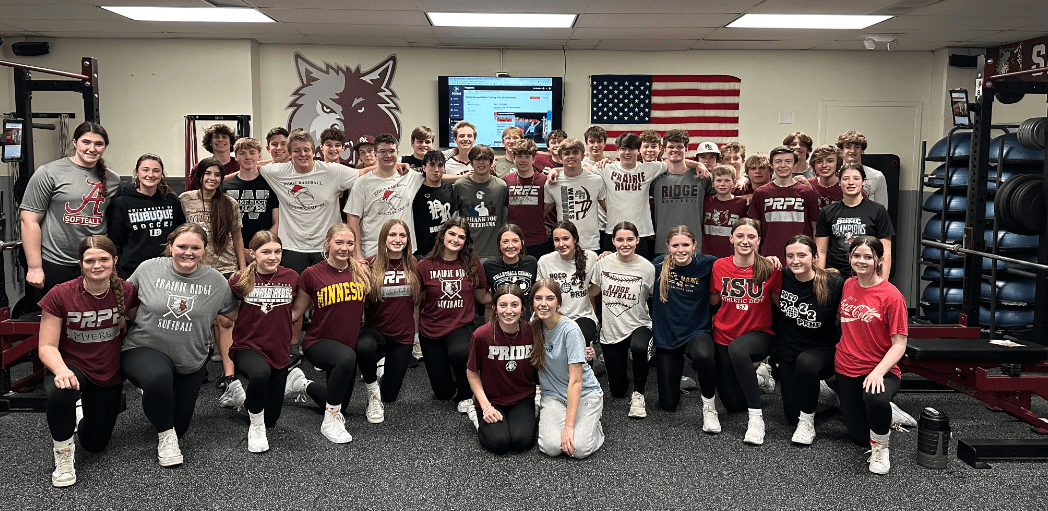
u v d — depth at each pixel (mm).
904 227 8469
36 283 4008
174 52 7789
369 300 4219
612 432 3971
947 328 4723
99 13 6484
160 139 7879
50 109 7832
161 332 3441
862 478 3373
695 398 4598
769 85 8328
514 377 3762
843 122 8383
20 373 4883
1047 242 4578
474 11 6305
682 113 8281
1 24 6977
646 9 6211
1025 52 7516
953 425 4145
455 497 3168
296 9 6277
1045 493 3213
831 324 3857
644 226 5250
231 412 4223
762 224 5023
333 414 3822
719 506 3092
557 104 8102
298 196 4949
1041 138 4699
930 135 8375
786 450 3719
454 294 4348
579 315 4484
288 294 3797
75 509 3021
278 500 3125
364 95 8164
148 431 3922
